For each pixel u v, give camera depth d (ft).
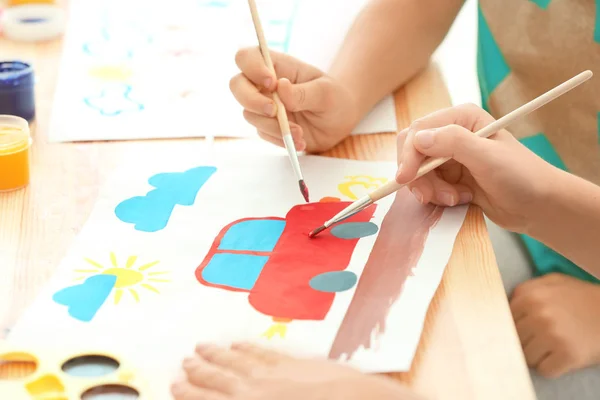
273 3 4.10
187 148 2.84
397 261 2.21
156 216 2.41
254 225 2.38
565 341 2.77
